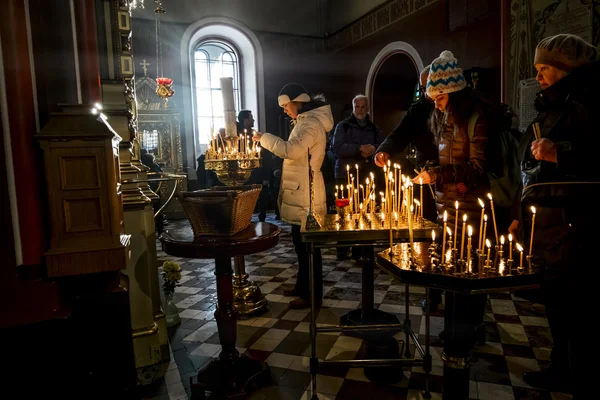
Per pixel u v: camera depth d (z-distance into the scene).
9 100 1.49
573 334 1.83
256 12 11.07
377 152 3.04
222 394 2.29
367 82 10.01
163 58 10.09
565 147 1.75
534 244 1.95
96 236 1.58
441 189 2.65
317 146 3.36
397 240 2.26
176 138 10.03
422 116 3.06
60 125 1.53
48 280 1.55
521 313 3.38
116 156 1.79
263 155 8.14
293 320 3.36
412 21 8.34
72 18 1.88
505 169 2.43
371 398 2.25
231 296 2.37
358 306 3.65
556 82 1.88
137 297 2.47
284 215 3.51
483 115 2.37
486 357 2.65
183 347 2.96
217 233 2.17
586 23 4.61
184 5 10.27
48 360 1.51
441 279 1.50
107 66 2.52
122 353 1.61
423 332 3.06
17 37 1.48
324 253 5.71
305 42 11.59
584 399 1.80
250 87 11.51
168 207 9.64
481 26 6.52
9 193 1.51
